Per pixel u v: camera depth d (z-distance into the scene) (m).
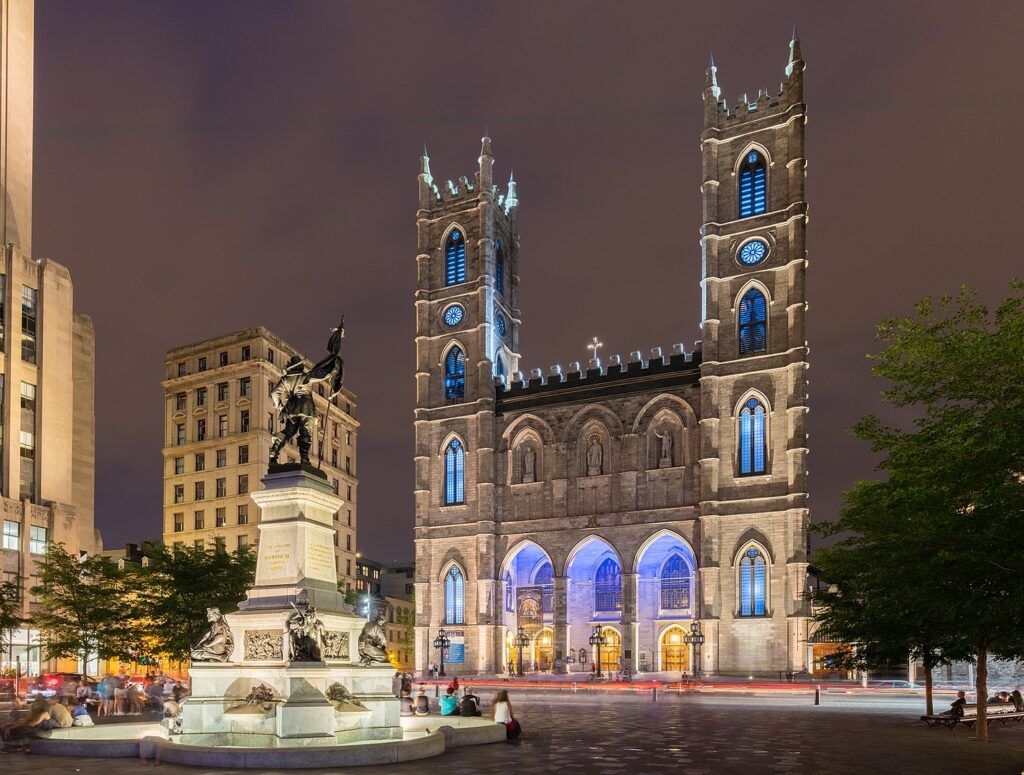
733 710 48.06
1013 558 17.84
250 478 108.31
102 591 57.78
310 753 20.25
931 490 19.31
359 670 24.86
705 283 94.00
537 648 100.50
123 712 41.19
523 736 30.52
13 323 82.38
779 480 86.88
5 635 71.56
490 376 103.38
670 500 92.38
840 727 35.66
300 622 23.16
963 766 23.03
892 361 21.39
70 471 87.69
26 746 24.05
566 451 98.50
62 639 58.03
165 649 56.03
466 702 34.53
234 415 111.81
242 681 23.36
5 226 89.75
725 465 89.50
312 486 25.30
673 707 51.31
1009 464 18.09
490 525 98.88
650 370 95.75
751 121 95.75
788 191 92.25
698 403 92.62
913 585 22.42
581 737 30.75
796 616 82.06
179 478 115.25
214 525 110.62
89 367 101.88
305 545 24.86
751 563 86.75
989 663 63.06
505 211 118.25
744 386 90.31
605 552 97.50
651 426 94.88
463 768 21.05
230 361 113.44
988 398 19.44
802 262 89.44
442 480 103.69
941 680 69.75
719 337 92.56
